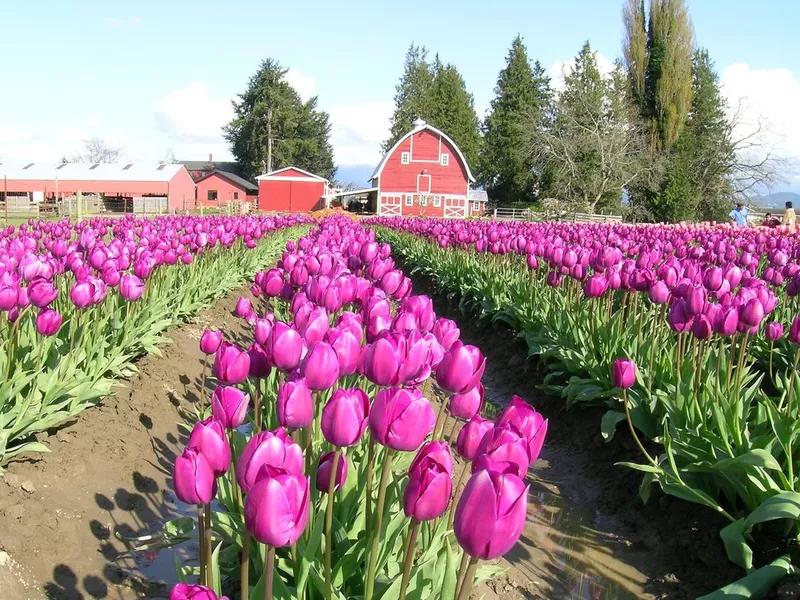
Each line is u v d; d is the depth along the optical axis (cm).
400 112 10744
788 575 390
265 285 577
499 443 237
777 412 473
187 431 678
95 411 579
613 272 722
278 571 334
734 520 446
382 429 246
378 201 7169
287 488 204
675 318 548
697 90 7781
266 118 9919
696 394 530
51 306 727
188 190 7838
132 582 427
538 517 569
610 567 490
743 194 6475
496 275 1158
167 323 815
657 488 545
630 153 6172
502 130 9244
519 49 9175
